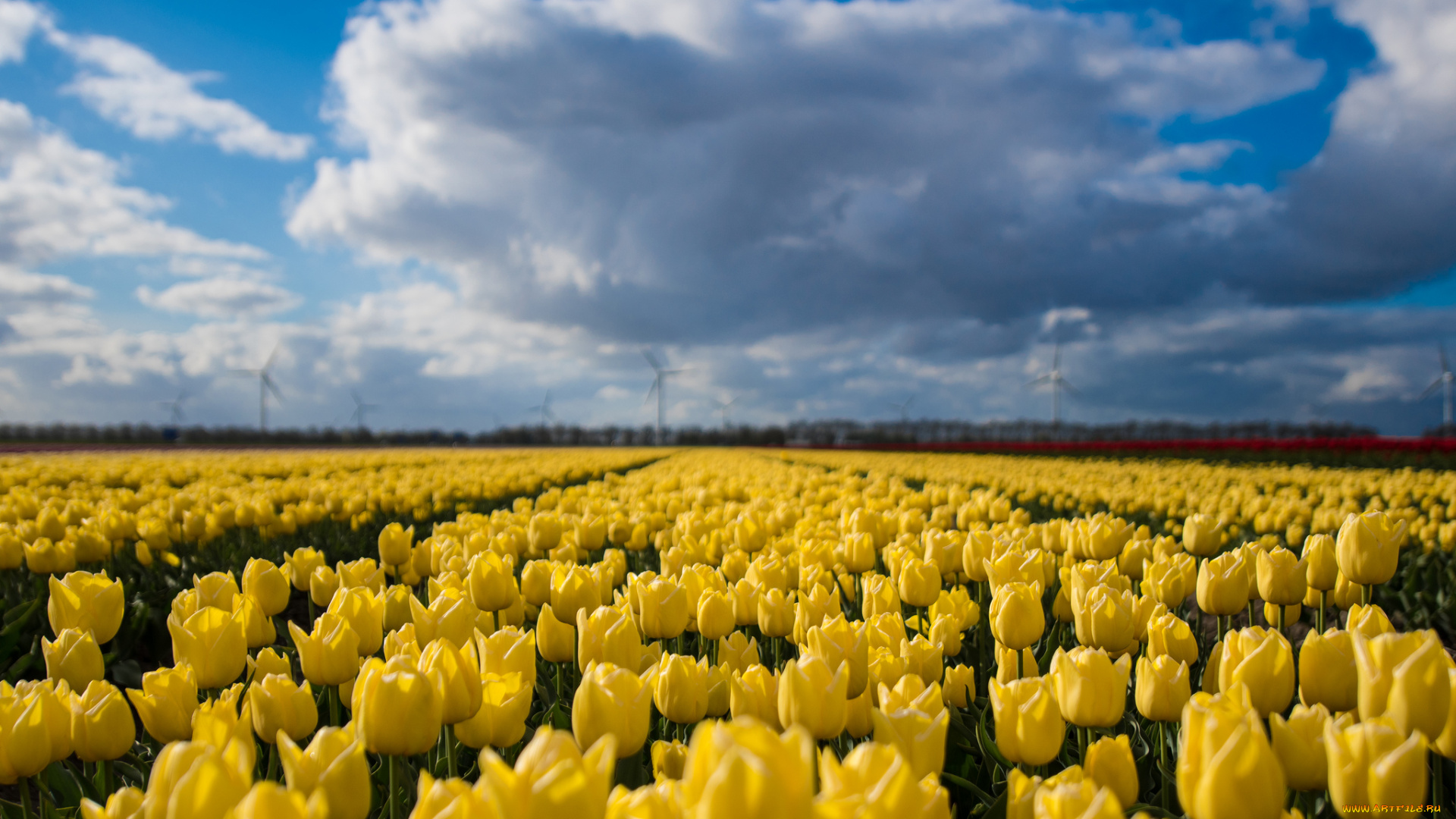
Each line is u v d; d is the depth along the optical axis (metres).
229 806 1.26
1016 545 4.12
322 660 2.42
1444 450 23.14
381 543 4.57
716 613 3.01
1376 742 1.44
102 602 2.88
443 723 2.06
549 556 5.18
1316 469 20.66
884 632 2.79
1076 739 2.87
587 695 1.80
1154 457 32.22
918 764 1.63
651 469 18.47
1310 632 2.14
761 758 1.05
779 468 18.38
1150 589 3.63
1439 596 6.10
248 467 17.30
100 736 2.07
